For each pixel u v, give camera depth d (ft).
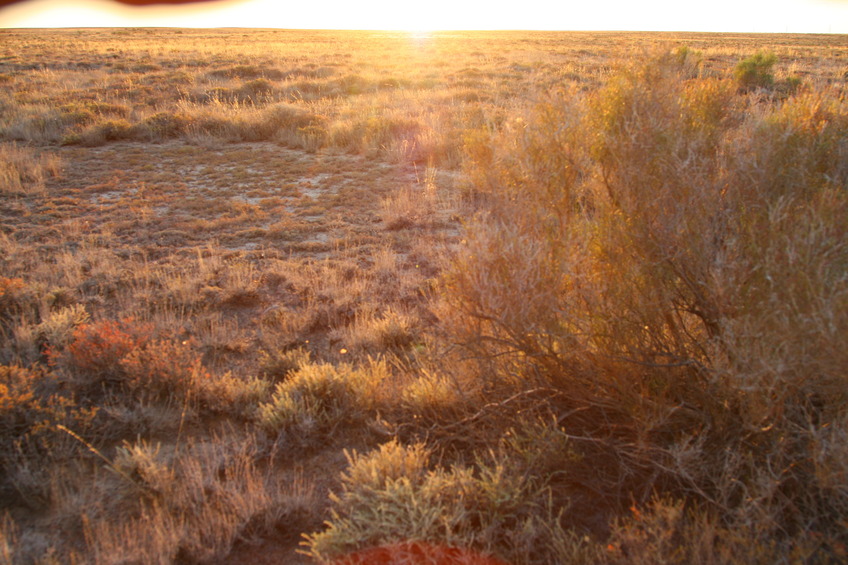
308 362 14.47
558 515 9.34
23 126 42.98
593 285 10.67
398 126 39.99
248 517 9.56
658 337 10.77
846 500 8.50
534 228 10.41
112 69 77.82
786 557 7.83
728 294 9.08
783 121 10.89
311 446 11.67
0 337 15.49
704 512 9.13
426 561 8.38
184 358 13.85
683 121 10.73
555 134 10.63
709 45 106.11
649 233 10.20
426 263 20.94
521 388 11.45
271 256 22.16
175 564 8.92
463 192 28.04
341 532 8.78
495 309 9.85
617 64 11.54
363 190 30.07
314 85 63.72
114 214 27.04
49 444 11.37
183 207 28.07
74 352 13.69
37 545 9.20
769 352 8.36
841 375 8.12
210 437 12.03
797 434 9.41
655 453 9.95
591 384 11.02
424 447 11.24
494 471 10.44
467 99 52.34
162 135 43.73
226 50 103.50
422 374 13.28
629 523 9.07
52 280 19.20
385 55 101.35
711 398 10.00
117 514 9.89
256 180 32.91
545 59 79.92
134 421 12.07
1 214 26.86
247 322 17.24
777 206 8.75
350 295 18.07
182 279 19.62
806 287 8.20
